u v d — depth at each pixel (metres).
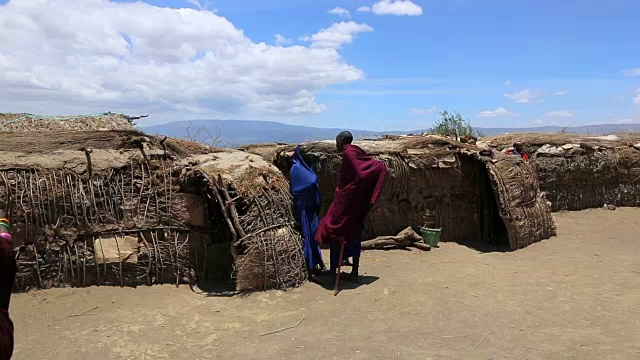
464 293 6.40
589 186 13.09
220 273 7.06
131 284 6.56
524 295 6.32
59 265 6.36
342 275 7.05
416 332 5.20
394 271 7.45
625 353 4.67
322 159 9.27
